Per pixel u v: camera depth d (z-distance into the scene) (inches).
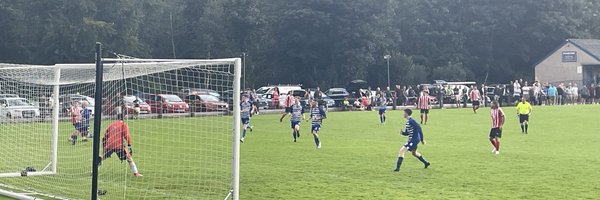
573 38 2950.3
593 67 2723.9
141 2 2738.7
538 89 2132.1
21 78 724.7
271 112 1919.3
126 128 657.6
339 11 2711.6
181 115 1002.7
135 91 727.7
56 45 2412.6
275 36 2834.6
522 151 866.8
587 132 1156.5
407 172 684.1
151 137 957.8
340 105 2242.9
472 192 563.2
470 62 2974.9
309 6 2751.0
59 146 895.7
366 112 1852.9
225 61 491.2
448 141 1007.0
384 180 632.4
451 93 2220.7
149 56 2723.9
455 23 3004.4
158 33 2893.7
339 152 871.7
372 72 2822.3
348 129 1258.6
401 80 2773.1
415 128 700.0
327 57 2785.4
